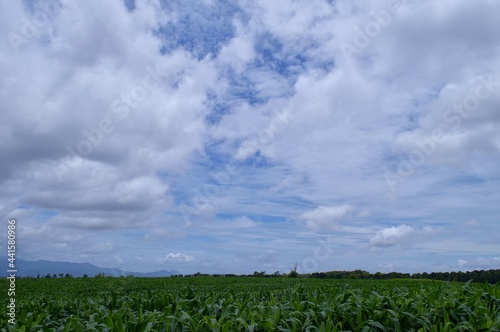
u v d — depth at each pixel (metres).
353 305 5.25
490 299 5.60
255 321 4.71
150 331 4.29
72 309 6.64
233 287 26.08
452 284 6.77
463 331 4.58
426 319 4.71
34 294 19.09
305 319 4.84
